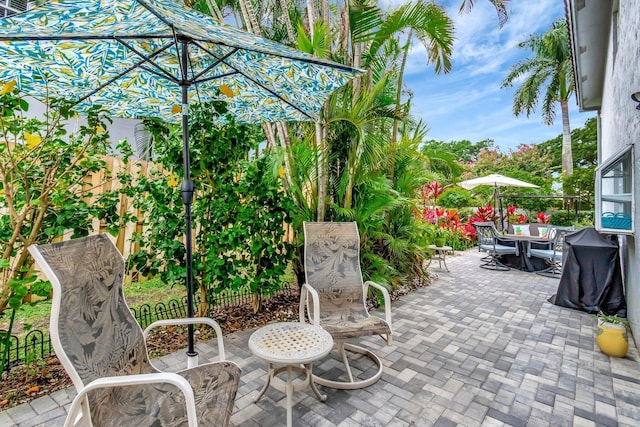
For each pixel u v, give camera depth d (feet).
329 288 10.14
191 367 6.66
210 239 10.94
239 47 6.34
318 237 10.71
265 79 9.05
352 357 9.95
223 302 13.62
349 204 14.05
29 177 8.51
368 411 7.37
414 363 9.60
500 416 7.26
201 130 10.64
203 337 10.93
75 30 6.20
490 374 9.03
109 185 14.24
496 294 16.97
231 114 10.92
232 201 11.23
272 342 7.00
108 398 4.95
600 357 10.06
